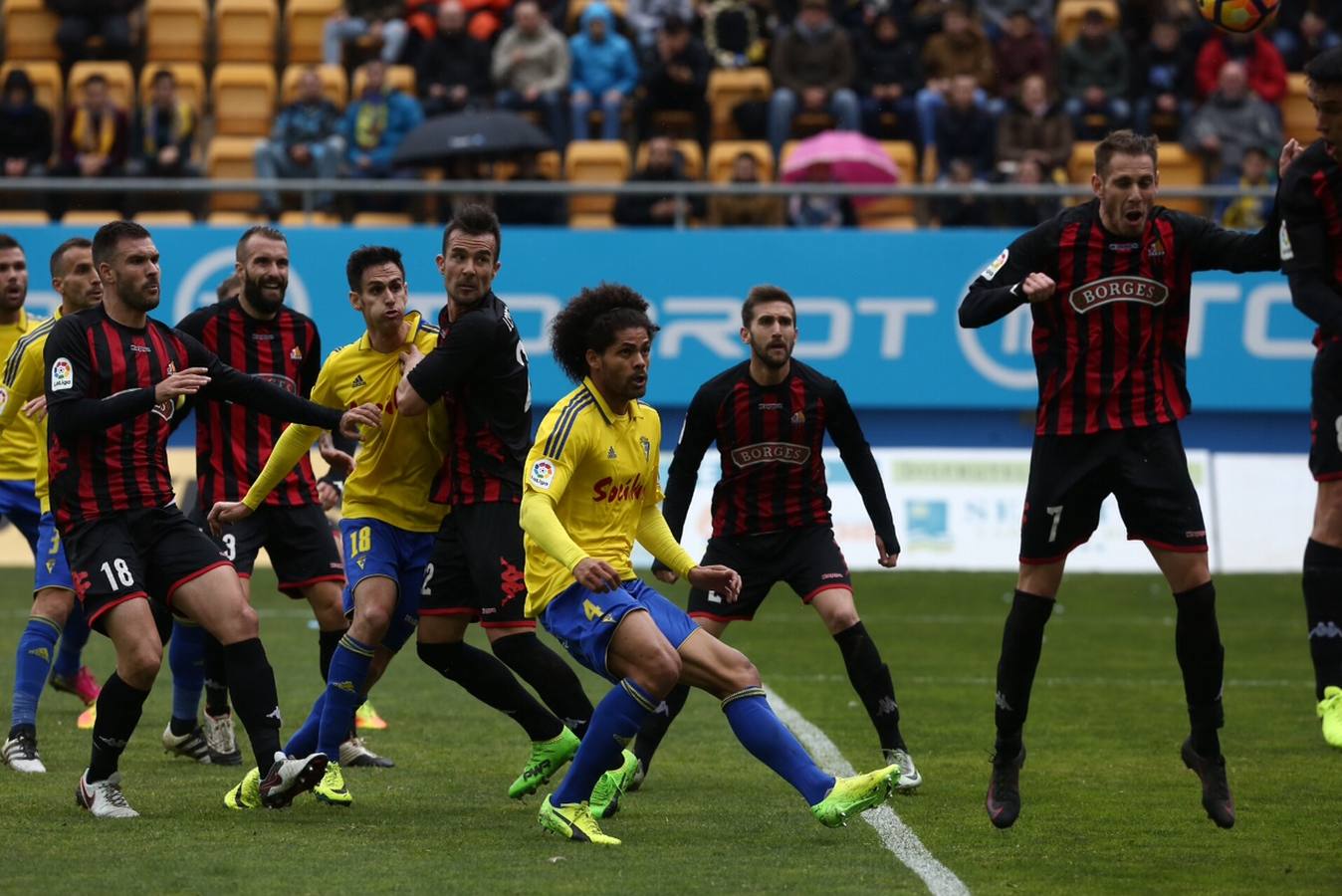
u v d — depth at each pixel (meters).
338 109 59.22
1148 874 17.52
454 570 21.25
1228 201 52.25
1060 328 18.67
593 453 18.69
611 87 61.12
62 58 63.66
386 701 30.72
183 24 65.62
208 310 25.02
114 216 51.94
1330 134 18.16
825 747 25.94
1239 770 24.23
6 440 28.39
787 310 23.08
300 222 52.34
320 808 20.77
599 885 16.56
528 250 52.12
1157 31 61.62
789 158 56.47
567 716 21.02
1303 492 51.72
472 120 54.66
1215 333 52.91
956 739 26.89
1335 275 19.17
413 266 51.84
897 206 53.12
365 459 21.61
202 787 22.14
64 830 19.09
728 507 23.83
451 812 20.61
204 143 63.72
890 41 60.94
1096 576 50.19
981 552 50.84
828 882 16.81
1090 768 24.36
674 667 18.30
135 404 19.06
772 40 63.44
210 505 24.47
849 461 23.91
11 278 28.05
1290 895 16.62
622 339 18.55
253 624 20.34
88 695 27.73
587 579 17.69
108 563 19.66
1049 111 58.12
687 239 52.41
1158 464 18.39
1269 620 43.03
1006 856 18.31
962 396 52.44
